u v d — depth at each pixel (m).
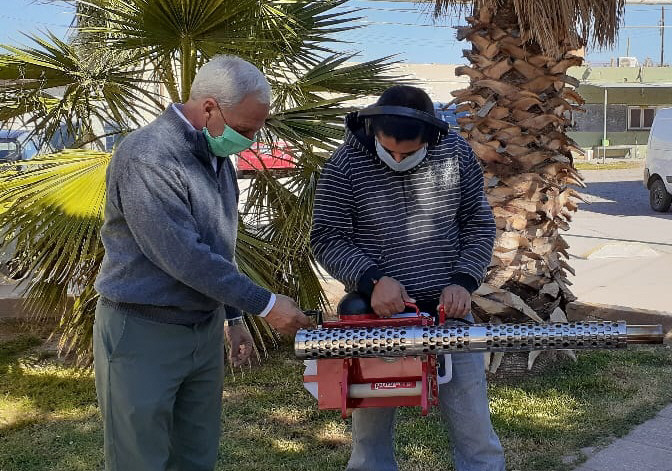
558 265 4.71
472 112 4.65
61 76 4.54
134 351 2.19
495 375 4.58
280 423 4.07
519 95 4.43
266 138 4.53
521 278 4.57
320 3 5.16
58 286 4.79
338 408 2.08
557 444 3.64
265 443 3.80
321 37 5.20
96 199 3.98
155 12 4.08
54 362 5.20
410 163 2.30
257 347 5.41
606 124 29.00
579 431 3.79
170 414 2.26
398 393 2.09
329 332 1.98
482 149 4.51
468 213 2.55
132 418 2.19
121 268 2.18
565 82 4.45
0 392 4.60
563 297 4.73
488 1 4.29
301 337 1.96
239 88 2.12
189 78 4.48
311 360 2.09
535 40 4.37
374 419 2.57
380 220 2.39
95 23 4.83
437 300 2.43
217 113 2.14
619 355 5.05
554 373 4.69
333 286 6.98
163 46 4.35
